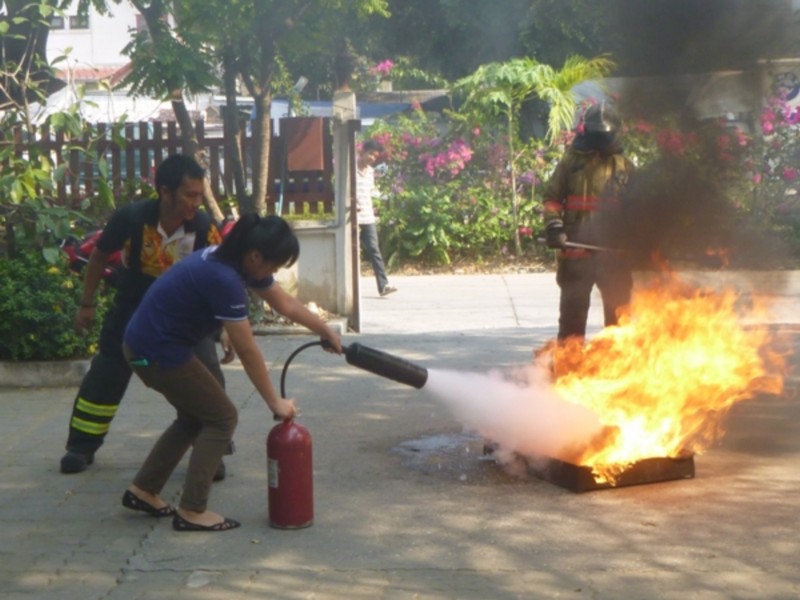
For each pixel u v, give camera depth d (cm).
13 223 927
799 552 481
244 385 827
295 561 481
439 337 1027
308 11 1040
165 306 505
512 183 1684
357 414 739
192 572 470
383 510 546
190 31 995
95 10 1101
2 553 496
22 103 976
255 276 506
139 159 1077
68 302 826
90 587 457
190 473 518
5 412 754
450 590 447
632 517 529
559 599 437
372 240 1375
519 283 1496
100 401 612
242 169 1088
